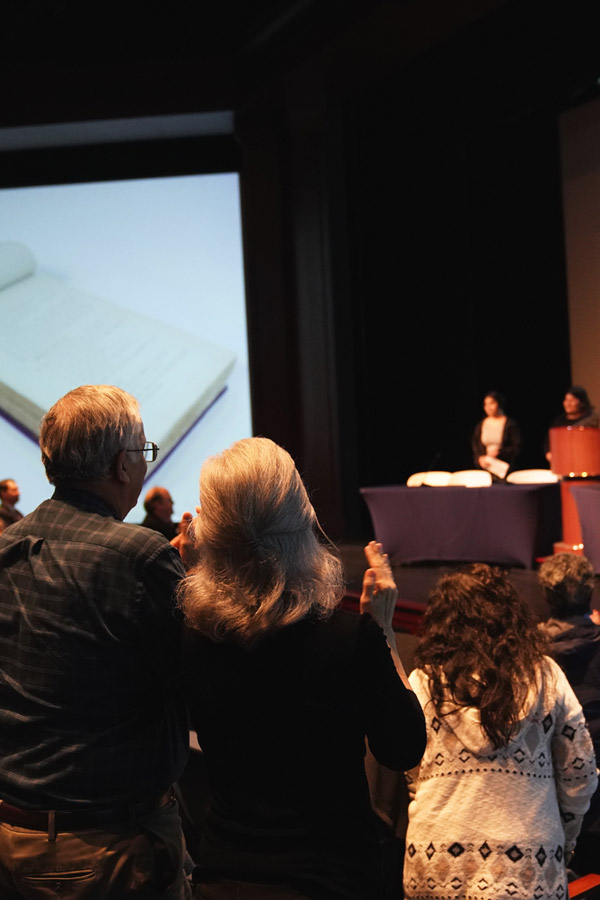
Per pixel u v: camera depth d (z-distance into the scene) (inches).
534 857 61.4
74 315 332.8
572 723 65.0
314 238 333.4
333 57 280.7
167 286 336.8
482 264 337.7
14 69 320.8
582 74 265.0
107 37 319.9
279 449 48.9
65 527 54.3
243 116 326.6
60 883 50.4
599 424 235.5
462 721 63.9
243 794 45.2
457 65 294.4
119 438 55.7
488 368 339.9
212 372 333.4
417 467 351.9
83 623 51.5
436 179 341.4
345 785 44.9
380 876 45.8
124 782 51.7
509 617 66.9
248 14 311.1
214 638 45.9
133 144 344.5
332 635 44.9
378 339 346.6
